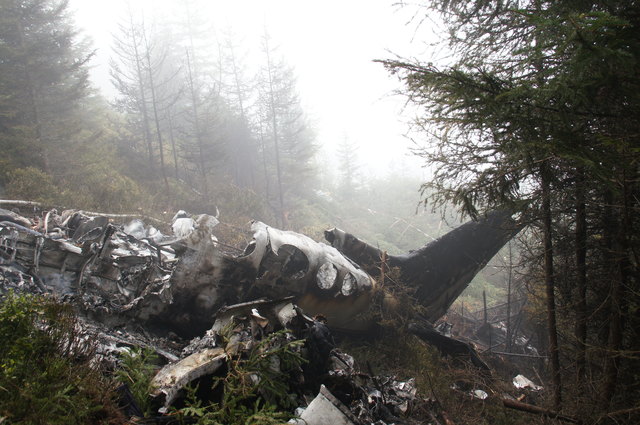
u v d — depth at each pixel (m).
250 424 3.24
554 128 2.56
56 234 8.05
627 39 2.14
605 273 4.24
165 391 3.58
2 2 12.25
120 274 6.51
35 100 12.73
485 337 11.94
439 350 7.53
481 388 6.59
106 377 3.65
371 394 5.24
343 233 8.11
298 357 4.41
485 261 9.06
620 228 3.74
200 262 5.64
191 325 5.77
